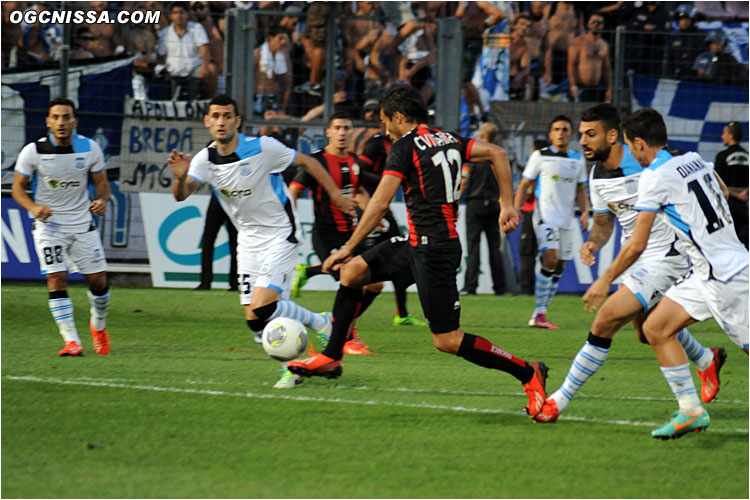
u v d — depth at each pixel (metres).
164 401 18.59
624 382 22.03
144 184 41.50
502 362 17.16
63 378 20.97
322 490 13.02
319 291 41.62
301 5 45.41
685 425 15.85
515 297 41.28
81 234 24.56
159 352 25.47
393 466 14.22
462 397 19.64
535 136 44.56
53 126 23.91
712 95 47.34
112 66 43.69
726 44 48.06
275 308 21.16
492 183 40.41
